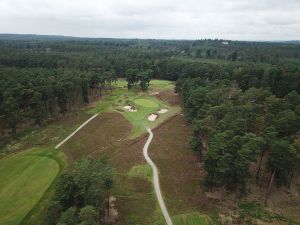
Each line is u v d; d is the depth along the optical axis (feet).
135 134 296.10
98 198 149.59
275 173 191.31
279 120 223.71
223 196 189.98
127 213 174.91
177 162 237.25
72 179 152.35
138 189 200.23
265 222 166.81
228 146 182.91
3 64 614.75
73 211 133.18
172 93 456.45
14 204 181.98
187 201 186.39
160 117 346.33
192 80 408.26
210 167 183.32
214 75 467.93
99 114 350.64
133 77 473.26
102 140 282.77
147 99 424.05
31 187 200.75
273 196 189.67
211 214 173.37
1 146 274.16
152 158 245.45
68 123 328.90
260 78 423.64
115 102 399.85
